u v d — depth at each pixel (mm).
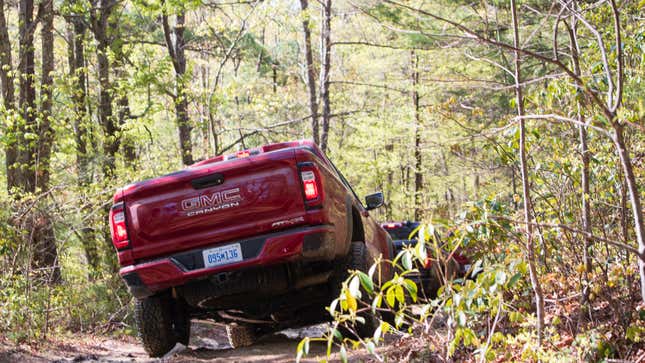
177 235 7258
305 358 7004
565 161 6156
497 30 6926
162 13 21375
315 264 7695
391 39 30703
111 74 22250
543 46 15258
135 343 11133
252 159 7184
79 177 17312
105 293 12852
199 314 8391
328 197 7336
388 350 6258
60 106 20156
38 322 9820
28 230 11688
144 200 7316
